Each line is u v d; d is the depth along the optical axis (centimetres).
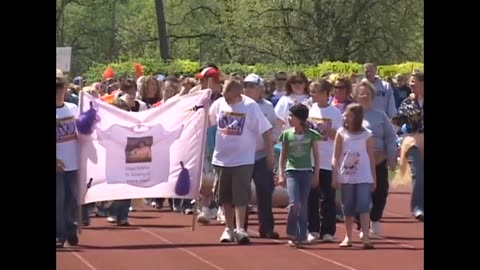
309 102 1973
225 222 1947
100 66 5178
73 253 1683
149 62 5259
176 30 8350
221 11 8006
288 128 1838
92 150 1767
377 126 1828
